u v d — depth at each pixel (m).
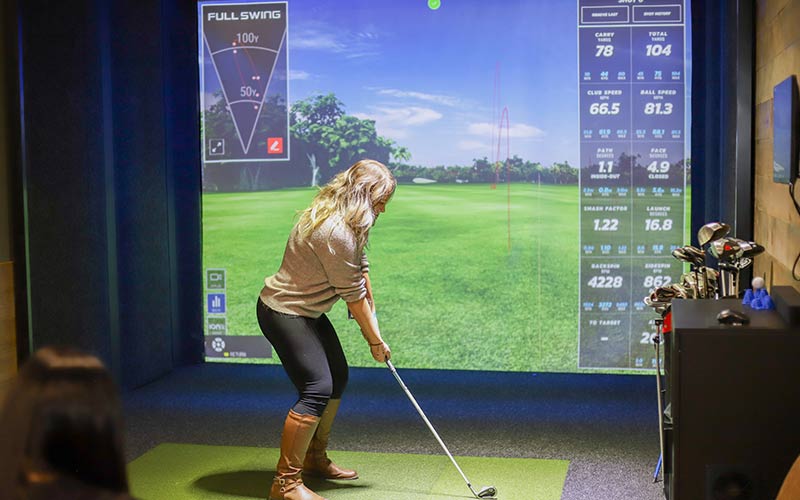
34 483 0.75
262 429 4.24
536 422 4.30
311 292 3.18
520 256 5.27
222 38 5.45
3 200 4.01
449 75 5.28
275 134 5.44
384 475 3.53
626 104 5.14
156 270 5.34
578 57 5.16
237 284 5.50
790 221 3.19
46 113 4.36
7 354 4.00
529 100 5.22
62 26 4.48
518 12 5.21
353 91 5.37
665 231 5.16
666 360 3.12
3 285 3.98
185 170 5.56
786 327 2.36
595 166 5.19
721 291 3.18
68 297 4.52
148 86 5.26
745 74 3.99
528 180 5.25
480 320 5.33
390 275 5.38
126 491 0.78
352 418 4.39
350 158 5.40
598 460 3.70
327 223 3.12
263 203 5.48
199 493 3.35
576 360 5.26
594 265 5.22
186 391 4.99
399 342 5.39
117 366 4.88
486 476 3.50
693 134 5.11
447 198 5.32
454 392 4.89
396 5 5.30
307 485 3.41
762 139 3.82
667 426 2.98
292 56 5.41
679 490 2.42
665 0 5.08
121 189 4.99
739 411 2.38
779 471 2.37
